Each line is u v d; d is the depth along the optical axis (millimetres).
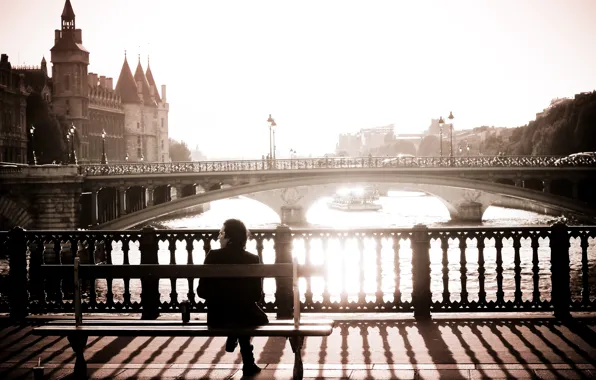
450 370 8602
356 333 10555
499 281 11352
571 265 47562
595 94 119938
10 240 11805
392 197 193250
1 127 106688
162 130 196375
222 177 74500
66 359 9391
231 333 7980
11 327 11211
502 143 181875
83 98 144500
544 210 107688
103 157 79438
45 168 71750
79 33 146375
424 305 11352
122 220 71250
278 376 8516
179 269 8297
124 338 10484
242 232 8758
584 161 78500
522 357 9117
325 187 97000
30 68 150125
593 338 10047
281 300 11453
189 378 8523
